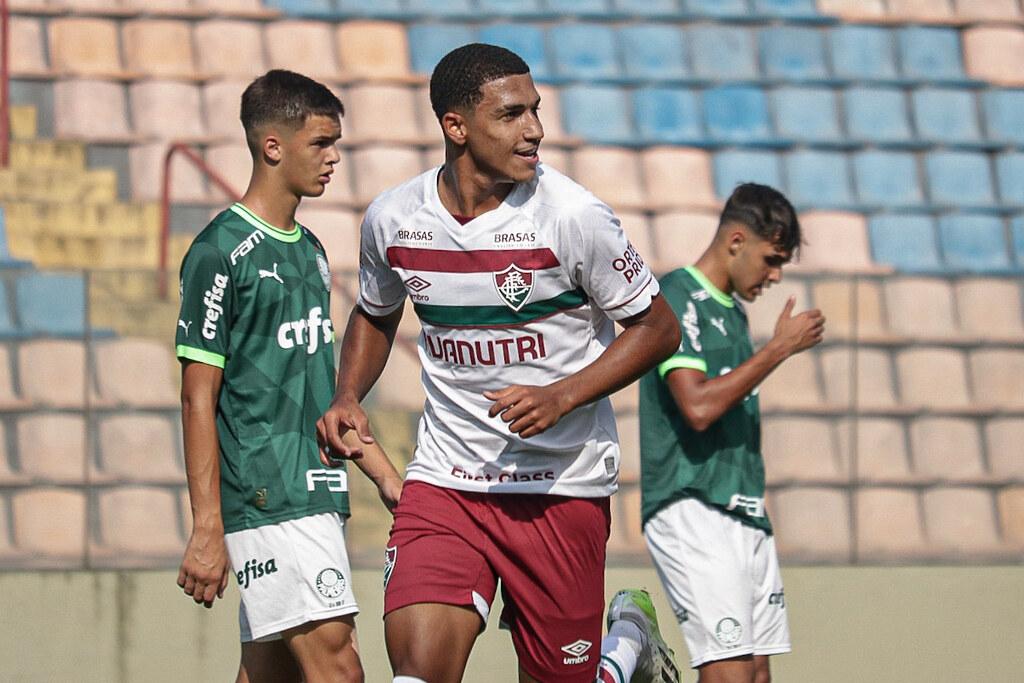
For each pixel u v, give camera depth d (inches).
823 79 1411.2
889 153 1362.0
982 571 794.2
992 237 1310.3
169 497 763.4
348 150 1267.2
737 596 577.9
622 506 813.2
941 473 845.8
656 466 590.9
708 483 583.8
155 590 725.3
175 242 1154.7
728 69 1417.3
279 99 489.7
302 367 489.7
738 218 596.4
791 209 596.7
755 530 596.1
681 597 583.2
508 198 401.4
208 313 473.1
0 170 1193.4
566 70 1392.7
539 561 433.4
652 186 1306.6
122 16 1322.6
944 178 1358.3
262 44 1343.5
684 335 579.5
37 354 767.1
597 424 437.7
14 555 741.9
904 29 1461.6
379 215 417.4
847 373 841.5
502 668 743.7
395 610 422.6
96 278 778.8
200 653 723.4
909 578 790.5
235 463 480.7
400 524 437.4
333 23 1370.6
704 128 1363.2
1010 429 867.4
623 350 405.4
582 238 396.2
